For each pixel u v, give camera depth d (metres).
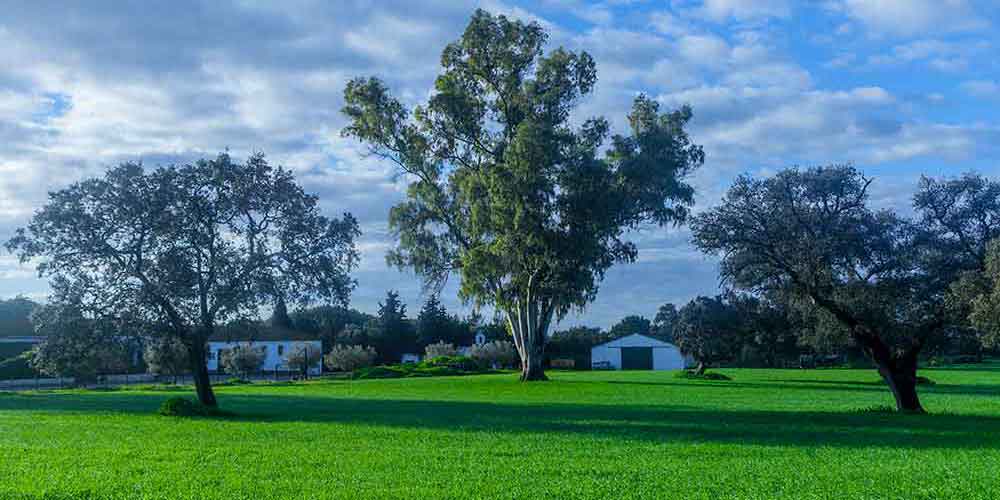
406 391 56.41
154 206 35.81
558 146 56.84
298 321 125.50
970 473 17.64
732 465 18.83
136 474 17.42
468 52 63.09
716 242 33.88
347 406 40.50
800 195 33.84
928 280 31.97
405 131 63.75
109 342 36.12
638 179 59.59
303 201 38.31
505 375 87.00
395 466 18.53
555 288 58.84
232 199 36.75
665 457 20.25
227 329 37.31
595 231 57.84
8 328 100.00
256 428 27.88
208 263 36.66
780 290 35.28
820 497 14.99
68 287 35.34
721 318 84.88
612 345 127.69
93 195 35.56
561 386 62.03
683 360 126.06
